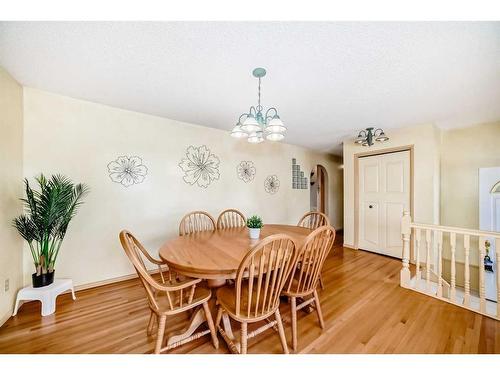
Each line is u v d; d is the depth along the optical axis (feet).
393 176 11.43
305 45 4.74
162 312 4.24
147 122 9.09
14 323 5.64
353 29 4.26
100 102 7.93
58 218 6.27
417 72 5.80
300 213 15.75
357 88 6.73
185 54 5.09
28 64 5.52
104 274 8.08
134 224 8.76
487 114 8.94
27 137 6.75
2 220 5.65
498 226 9.59
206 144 10.85
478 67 5.55
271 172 13.82
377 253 12.08
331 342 4.99
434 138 10.11
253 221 6.58
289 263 4.46
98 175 7.98
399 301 6.92
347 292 7.54
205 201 10.80
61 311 6.22
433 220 10.02
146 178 9.05
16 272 6.24
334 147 16.01
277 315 4.50
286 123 10.20
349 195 13.43
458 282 10.71
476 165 10.32
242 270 3.84
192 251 5.24
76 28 4.27
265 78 6.15
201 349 4.75
